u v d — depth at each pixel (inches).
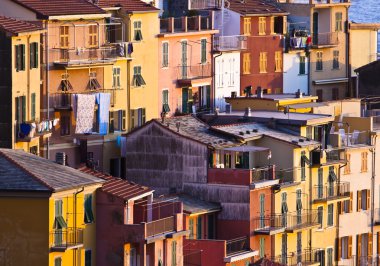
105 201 7445.9
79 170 7598.4
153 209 7716.5
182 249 7810.0
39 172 7170.3
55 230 7086.6
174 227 7696.9
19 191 7012.8
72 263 7229.3
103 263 7465.6
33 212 7032.5
